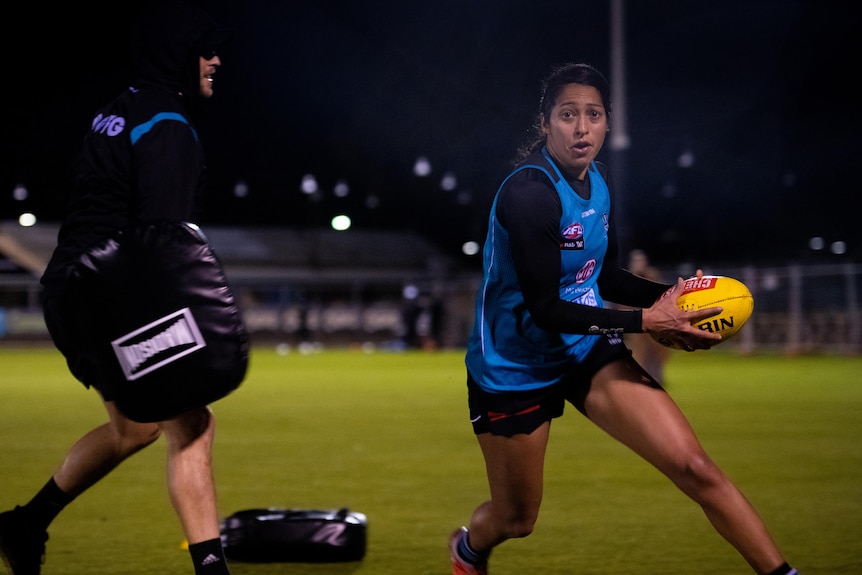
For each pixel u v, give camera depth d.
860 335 62.28
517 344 8.15
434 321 83.44
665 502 13.75
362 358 65.25
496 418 8.26
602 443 20.08
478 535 8.93
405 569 10.29
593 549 11.12
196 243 7.52
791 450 19.28
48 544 11.38
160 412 7.47
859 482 15.50
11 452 19.36
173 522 12.57
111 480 15.72
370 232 104.62
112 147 7.91
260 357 66.88
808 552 10.91
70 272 7.50
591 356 8.27
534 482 8.41
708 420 24.91
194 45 8.26
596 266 8.38
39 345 80.12
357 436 21.80
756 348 67.25
